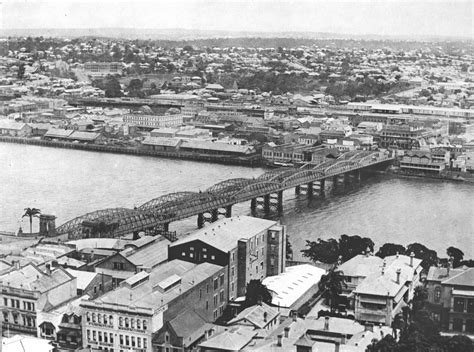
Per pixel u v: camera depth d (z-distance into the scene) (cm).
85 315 19562
